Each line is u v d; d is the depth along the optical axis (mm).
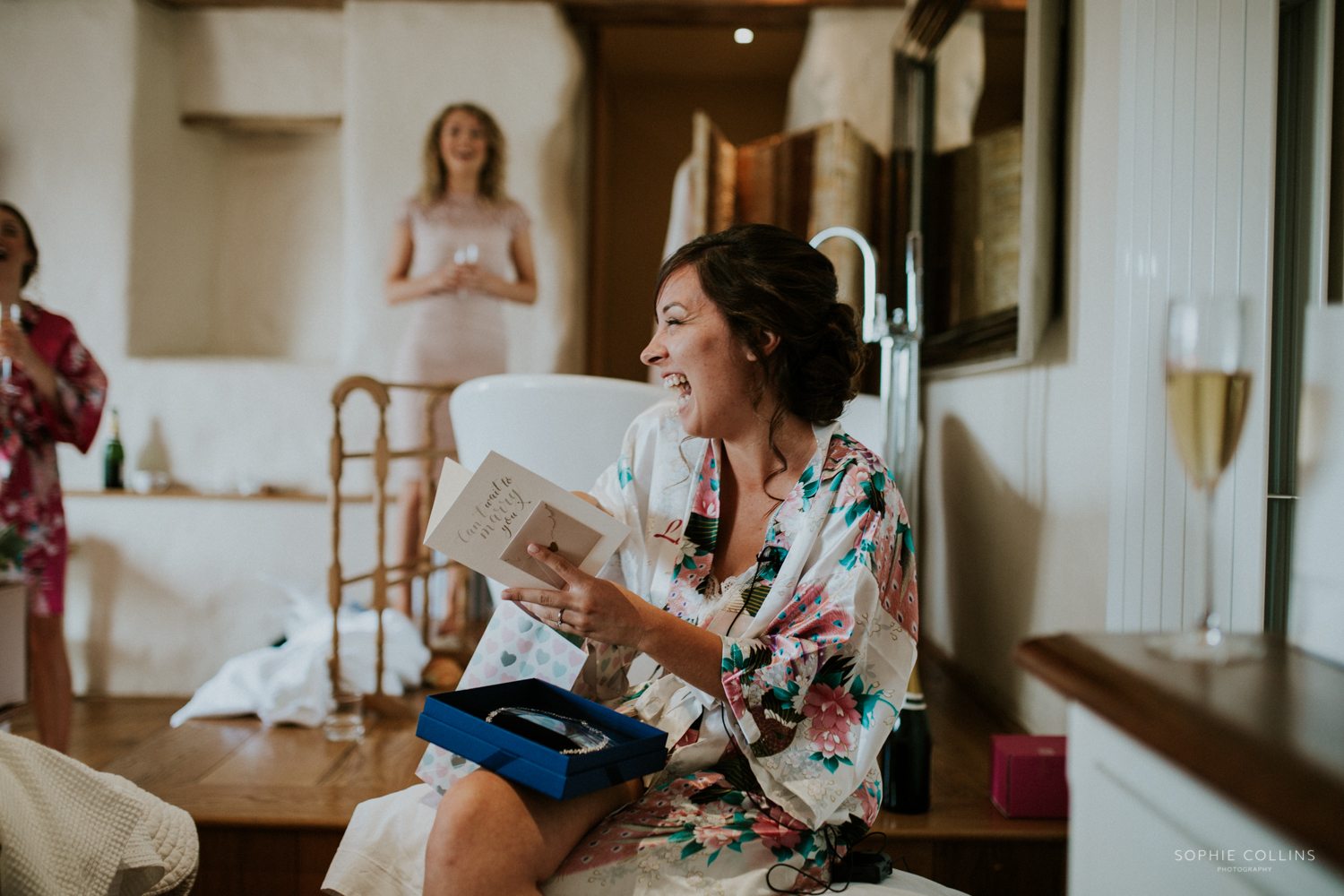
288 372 3385
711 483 1140
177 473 3369
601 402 2168
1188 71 1423
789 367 1078
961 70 2695
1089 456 1778
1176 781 505
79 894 1003
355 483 3377
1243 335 627
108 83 3363
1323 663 578
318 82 3668
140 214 3430
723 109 4852
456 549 957
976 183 2514
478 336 3422
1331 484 593
